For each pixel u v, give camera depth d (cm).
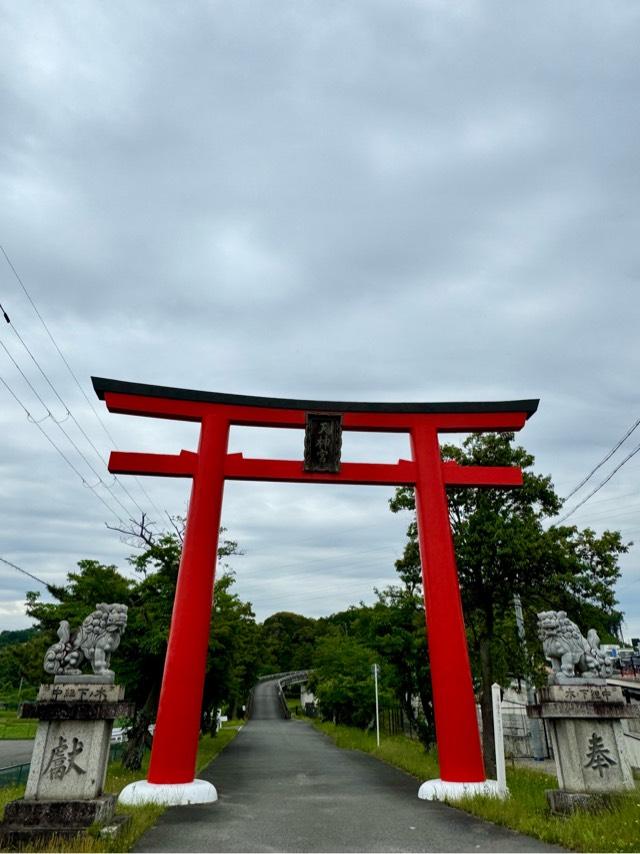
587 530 1561
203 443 1392
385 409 1474
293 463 1413
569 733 941
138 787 1090
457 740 1170
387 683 2081
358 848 759
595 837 742
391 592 2006
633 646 3550
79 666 907
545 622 1023
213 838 813
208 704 2323
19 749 3017
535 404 1477
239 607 2467
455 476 1425
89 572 1741
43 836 741
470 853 729
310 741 2889
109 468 1345
